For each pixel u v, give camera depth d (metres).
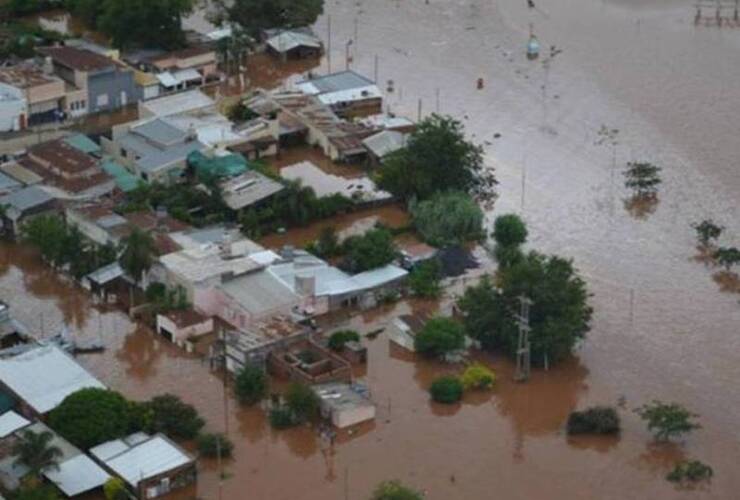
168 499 146.00
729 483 150.38
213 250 188.12
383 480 150.00
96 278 187.25
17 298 187.75
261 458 153.62
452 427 160.38
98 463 148.00
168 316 177.62
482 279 180.62
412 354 174.62
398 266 192.00
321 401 160.25
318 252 196.75
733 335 179.88
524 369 169.50
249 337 170.50
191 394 165.75
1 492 141.50
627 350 176.25
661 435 157.75
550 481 150.50
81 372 163.88
